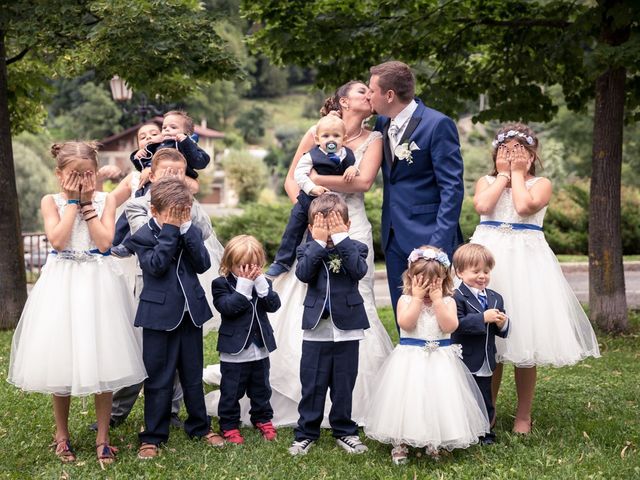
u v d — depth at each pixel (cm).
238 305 458
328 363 450
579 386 592
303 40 899
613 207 846
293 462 423
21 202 3559
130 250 454
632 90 899
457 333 452
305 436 450
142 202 470
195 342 454
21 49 1012
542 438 459
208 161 533
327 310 447
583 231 1794
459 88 976
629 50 696
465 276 450
